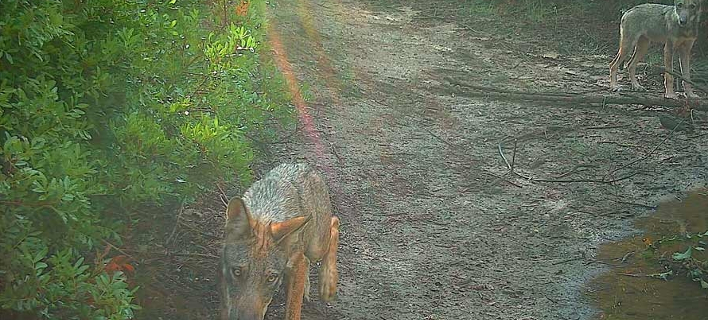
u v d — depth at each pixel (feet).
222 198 21.59
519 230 27.02
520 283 23.27
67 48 15.48
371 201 28.58
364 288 22.20
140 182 16.48
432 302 21.81
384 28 60.80
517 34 61.26
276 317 19.42
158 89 18.79
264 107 24.26
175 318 18.17
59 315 14.51
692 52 54.44
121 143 16.43
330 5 68.03
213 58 19.90
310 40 49.88
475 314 21.34
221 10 22.88
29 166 13.88
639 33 45.37
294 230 15.56
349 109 38.68
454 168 32.60
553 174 32.50
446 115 39.68
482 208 28.78
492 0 69.56
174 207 20.45
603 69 52.06
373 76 45.65
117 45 15.84
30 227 13.58
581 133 37.73
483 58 53.72
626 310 21.79
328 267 20.03
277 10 51.85
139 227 19.31
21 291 13.03
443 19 66.03
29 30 13.55
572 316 21.49
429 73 47.93
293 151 31.96
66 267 13.38
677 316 21.48
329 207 19.13
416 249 25.08
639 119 40.09
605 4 63.46
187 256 19.49
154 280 18.89
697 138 37.27
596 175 32.37
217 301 19.20
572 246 25.94
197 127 18.21
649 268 24.34
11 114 14.29
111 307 13.93
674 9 43.09
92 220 15.26
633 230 27.27
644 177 32.27
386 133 36.17
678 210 29.01
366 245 25.03
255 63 23.97
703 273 23.61
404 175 31.35
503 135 37.09
